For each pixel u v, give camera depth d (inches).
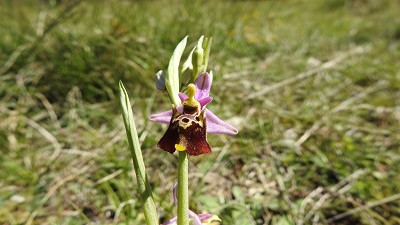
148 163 5.8
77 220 5.3
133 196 5.4
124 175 5.6
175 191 3.5
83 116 6.8
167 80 3.2
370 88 8.0
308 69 8.4
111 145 6.1
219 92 6.9
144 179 3.3
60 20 7.9
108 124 6.7
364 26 12.6
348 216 5.3
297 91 7.6
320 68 8.3
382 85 8.2
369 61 9.1
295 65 8.5
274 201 5.4
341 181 5.7
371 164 6.0
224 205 5.2
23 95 7.1
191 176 5.7
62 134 6.5
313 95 7.5
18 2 11.5
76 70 7.1
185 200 3.3
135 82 7.0
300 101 7.6
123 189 5.5
